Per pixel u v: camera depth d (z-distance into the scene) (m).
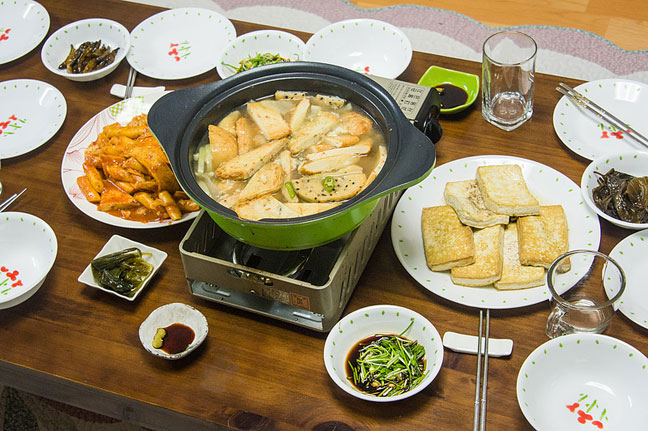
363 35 1.41
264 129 1.03
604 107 1.25
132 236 1.16
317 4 2.27
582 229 1.07
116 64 1.39
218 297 1.05
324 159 1.01
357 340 0.99
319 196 0.97
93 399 1.02
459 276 1.03
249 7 2.29
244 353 1.02
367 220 1.02
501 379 0.97
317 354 1.01
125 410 1.01
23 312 1.09
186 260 1.01
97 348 1.04
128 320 1.07
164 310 1.04
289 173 1.01
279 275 0.98
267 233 0.92
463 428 0.93
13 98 1.39
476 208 1.08
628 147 1.19
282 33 1.41
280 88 1.08
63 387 1.03
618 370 0.93
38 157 1.29
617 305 0.96
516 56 1.29
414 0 2.25
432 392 0.96
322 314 0.98
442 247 1.05
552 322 0.99
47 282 1.12
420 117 1.11
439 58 1.35
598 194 1.10
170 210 1.14
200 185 0.99
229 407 0.97
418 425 0.94
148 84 1.39
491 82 1.23
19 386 1.07
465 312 1.03
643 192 1.06
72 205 1.21
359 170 1.00
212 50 1.44
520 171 1.11
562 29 2.09
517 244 1.06
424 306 1.04
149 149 1.14
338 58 1.41
